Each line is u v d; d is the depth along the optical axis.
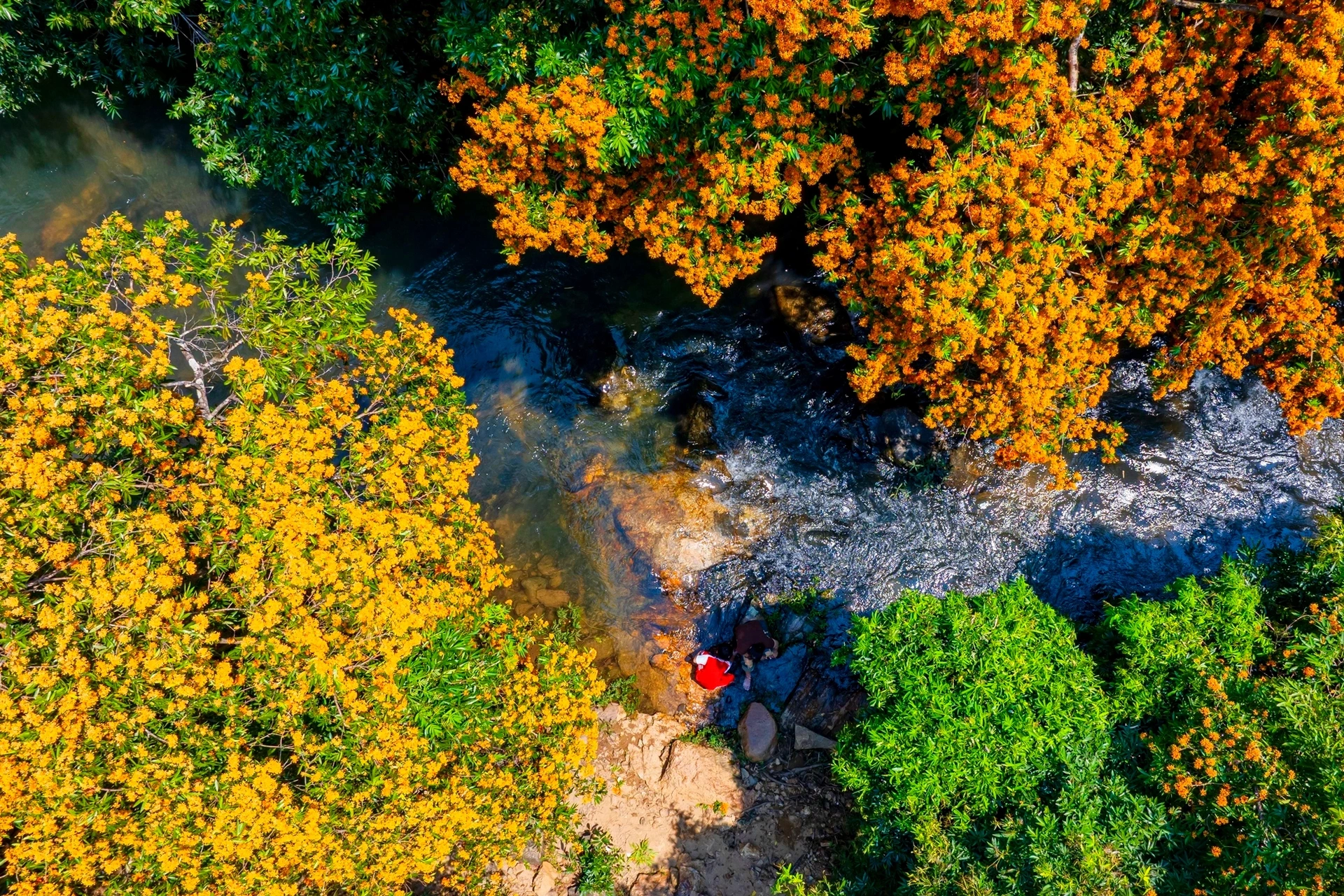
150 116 11.92
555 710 8.05
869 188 8.80
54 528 5.82
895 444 10.20
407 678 6.93
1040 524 9.91
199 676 5.95
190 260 7.12
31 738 5.42
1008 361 7.73
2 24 10.37
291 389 7.32
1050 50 6.67
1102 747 6.69
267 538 6.34
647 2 7.45
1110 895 5.62
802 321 10.69
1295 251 7.31
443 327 11.56
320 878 6.33
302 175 10.74
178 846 5.81
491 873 8.42
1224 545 9.60
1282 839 5.56
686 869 8.73
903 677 7.00
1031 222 6.77
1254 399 9.95
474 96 9.40
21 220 11.50
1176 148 7.35
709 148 8.12
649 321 11.27
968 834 6.71
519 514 10.64
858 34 6.49
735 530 10.40
